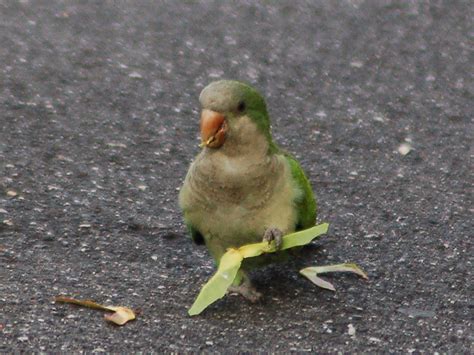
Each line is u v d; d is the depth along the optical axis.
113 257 10.02
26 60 17.02
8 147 13.05
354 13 20.45
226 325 8.59
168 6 20.75
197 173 8.59
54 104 14.97
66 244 10.26
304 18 20.14
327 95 16.02
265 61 17.66
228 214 8.58
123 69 16.86
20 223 10.68
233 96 8.38
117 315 8.62
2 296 8.96
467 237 10.72
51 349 8.10
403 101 15.79
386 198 11.89
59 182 11.98
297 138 14.06
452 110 15.41
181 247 10.34
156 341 8.30
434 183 12.45
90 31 18.89
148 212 11.23
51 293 9.09
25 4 20.39
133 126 14.23
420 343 8.42
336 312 8.89
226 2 21.09
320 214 11.30
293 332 8.51
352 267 9.58
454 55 18.12
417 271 9.84
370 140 14.03
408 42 18.78
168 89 16.00
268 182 8.56
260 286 9.35
